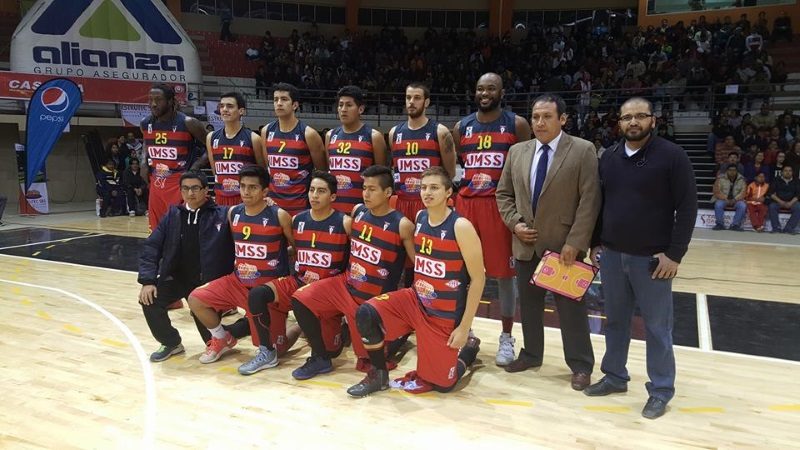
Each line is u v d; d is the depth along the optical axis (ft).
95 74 37.17
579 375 10.50
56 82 29.81
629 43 48.98
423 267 10.00
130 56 38.06
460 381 10.81
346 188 13.25
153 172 15.43
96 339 12.73
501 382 10.77
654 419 9.26
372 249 10.75
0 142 36.55
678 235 8.82
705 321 14.92
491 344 13.00
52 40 35.83
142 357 11.75
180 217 11.92
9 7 45.09
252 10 54.90
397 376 11.10
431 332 9.89
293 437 8.55
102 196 32.73
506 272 11.67
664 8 52.95
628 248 9.36
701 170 37.01
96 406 9.50
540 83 48.24
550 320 14.90
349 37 53.42
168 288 11.77
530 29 53.26
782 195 29.71
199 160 15.60
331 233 11.23
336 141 13.29
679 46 46.55
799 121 36.04
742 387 10.64
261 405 9.63
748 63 41.63
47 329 13.34
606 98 42.91
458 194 12.26
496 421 9.16
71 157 39.06
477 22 57.72
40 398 9.77
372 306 9.84
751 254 24.22
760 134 35.35
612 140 39.19
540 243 10.50
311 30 56.18
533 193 10.53
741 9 50.08
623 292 9.74
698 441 8.56
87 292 16.63
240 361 11.70
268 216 11.48
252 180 11.22
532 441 8.52
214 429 8.77
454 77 49.52
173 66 39.34
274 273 11.56
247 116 44.70
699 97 42.34
